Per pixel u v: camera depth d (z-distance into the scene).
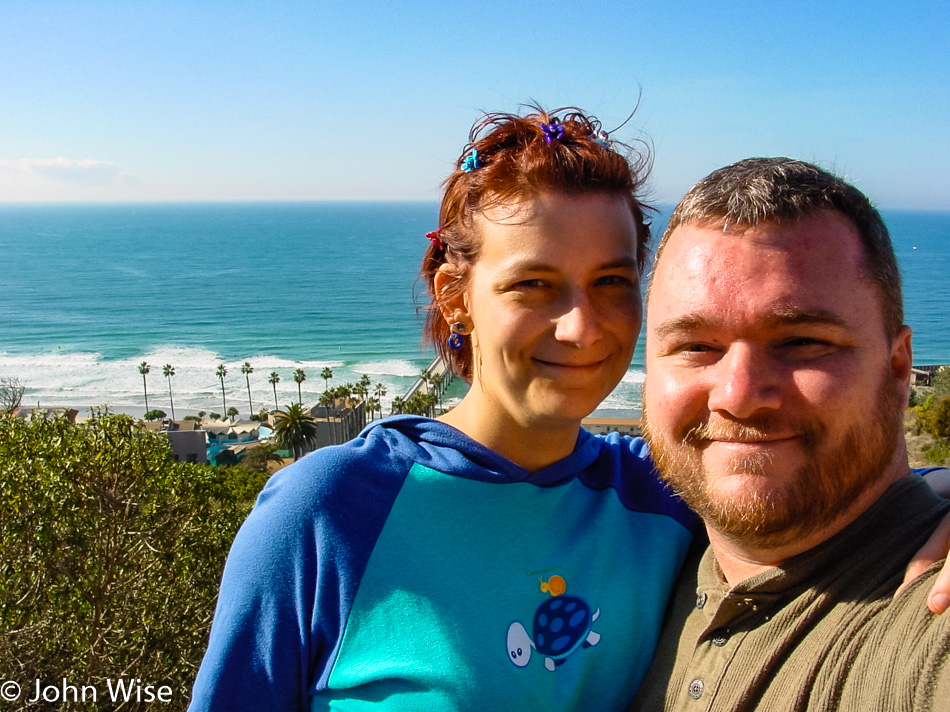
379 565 0.59
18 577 3.43
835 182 0.52
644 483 0.70
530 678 0.58
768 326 0.49
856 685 0.45
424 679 0.56
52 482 3.52
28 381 26.58
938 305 40.31
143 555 3.88
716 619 0.55
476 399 0.64
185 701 3.56
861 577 0.49
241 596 0.59
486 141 0.60
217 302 44.19
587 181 0.57
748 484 0.50
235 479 7.91
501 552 0.61
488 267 0.59
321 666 0.59
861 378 0.49
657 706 0.59
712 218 0.52
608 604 0.63
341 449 0.64
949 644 0.42
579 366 0.58
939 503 0.51
